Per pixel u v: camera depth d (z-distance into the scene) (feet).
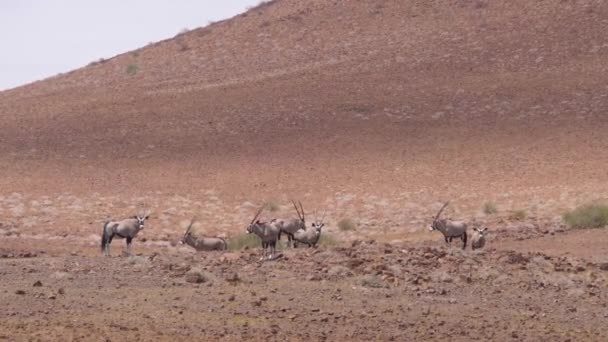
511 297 213.46
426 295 213.05
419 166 593.42
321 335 174.50
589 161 582.35
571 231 381.40
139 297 203.92
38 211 475.72
